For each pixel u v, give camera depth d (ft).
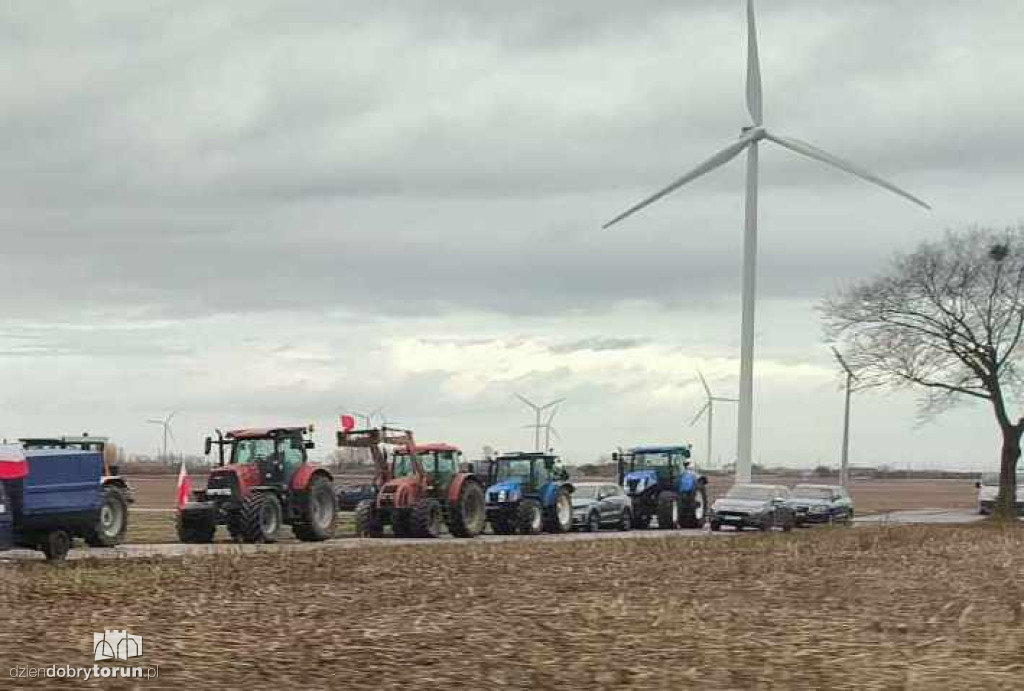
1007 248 164.25
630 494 143.02
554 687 35.70
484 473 129.18
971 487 437.99
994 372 165.07
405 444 112.78
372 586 64.03
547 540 106.93
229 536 111.14
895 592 63.31
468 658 40.52
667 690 35.32
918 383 168.66
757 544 102.12
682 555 88.69
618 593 61.72
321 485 102.58
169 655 40.47
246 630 46.70
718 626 48.83
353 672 37.78
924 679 36.78
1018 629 48.26
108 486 91.20
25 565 74.08
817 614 53.26
